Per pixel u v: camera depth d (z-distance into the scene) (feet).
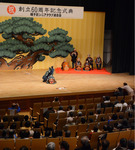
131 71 50.21
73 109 30.17
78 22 52.49
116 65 51.47
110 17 52.13
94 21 53.06
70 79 44.78
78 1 49.90
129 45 51.80
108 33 53.36
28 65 51.85
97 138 21.20
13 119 25.88
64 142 15.46
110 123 24.06
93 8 51.21
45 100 35.70
